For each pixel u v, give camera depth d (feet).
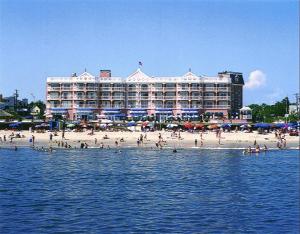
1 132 584.81
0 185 265.54
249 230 176.96
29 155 428.56
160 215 196.95
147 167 348.38
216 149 482.28
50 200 224.53
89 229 176.14
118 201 223.51
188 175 309.63
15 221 185.78
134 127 614.34
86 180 286.87
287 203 220.23
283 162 385.29
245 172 325.21
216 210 206.59
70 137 544.62
